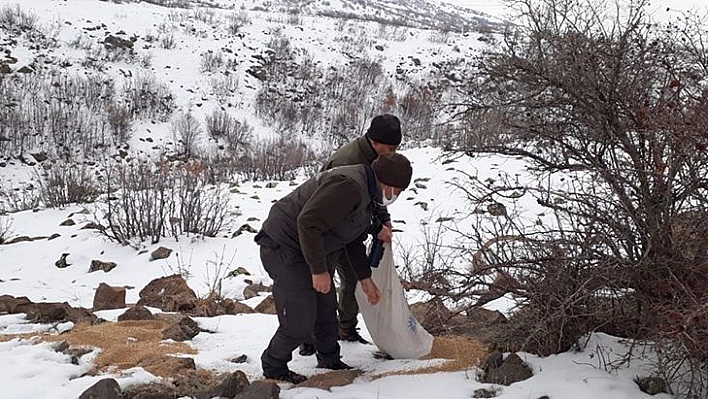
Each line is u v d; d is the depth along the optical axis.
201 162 15.08
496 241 4.31
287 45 31.05
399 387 3.88
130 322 5.27
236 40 30.58
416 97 20.67
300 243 3.60
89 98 22.81
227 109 25.33
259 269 8.24
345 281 4.61
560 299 4.02
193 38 29.61
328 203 3.55
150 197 9.85
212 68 27.39
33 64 23.67
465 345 4.52
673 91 3.79
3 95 21.05
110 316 5.67
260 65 28.52
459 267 6.24
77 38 26.39
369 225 4.03
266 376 4.07
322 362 4.26
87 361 4.36
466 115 4.56
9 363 4.24
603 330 4.28
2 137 19.94
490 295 4.44
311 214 3.54
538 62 4.09
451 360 4.31
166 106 24.02
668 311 3.59
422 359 4.36
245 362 4.41
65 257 9.22
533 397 3.64
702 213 3.76
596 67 3.94
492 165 11.00
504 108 4.34
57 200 12.95
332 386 3.95
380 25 37.44
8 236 10.72
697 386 3.54
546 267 4.11
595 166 4.04
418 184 11.09
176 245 9.32
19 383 3.91
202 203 10.76
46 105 21.78
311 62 29.53
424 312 5.05
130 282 8.20
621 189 3.93
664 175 3.76
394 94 26.98
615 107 3.93
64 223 11.09
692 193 3.76
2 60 23.08
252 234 9.69
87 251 9.38
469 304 4.88
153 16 31.47
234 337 4.97
